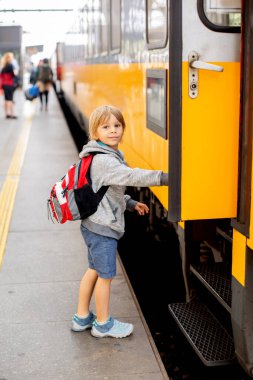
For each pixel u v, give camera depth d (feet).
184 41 9.01
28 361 9.87
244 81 8.80
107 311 10.50
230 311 9.50
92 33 27.12
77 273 13.93
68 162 28.96
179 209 9.36
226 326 10.69
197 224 11.14
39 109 61.31
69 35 52.54
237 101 9.27
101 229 9.80
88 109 30.50
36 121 48.37
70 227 17.87
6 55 49.44
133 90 14.90
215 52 9.13
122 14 16.62
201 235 11.21
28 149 33.06
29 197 21.74
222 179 9.43
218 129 9.29
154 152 12.16
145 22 12.88
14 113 56.08
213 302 11.54
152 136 12.35
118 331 10.55
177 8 8.88
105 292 10.30
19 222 18.43
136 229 20.31
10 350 10.25
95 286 10.93
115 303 12.07
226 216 9.54
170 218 9.37
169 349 12.20
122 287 12.87
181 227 11.32
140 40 13.65
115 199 9.87
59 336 10.73
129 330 10.62
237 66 9.22
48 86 58.49
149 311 14.26
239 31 9.14
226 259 11.30
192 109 9.16
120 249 18.56
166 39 10.59
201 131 9.24
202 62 8.86
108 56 20.52
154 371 9.53
